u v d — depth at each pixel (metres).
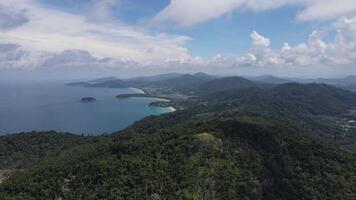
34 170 115.81
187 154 106.62
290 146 121.31
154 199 90.75
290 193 101.69
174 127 138.50
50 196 97.25
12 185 103.19
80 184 99.62
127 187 94.50
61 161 122.94
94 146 136.00
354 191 104.06
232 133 119.88
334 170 112.31
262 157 111.12
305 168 111.69
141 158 106.19
